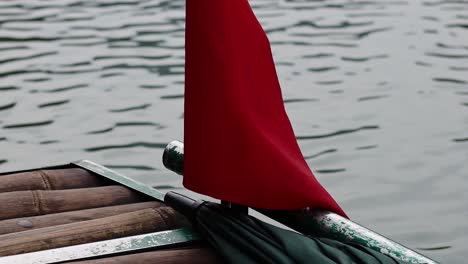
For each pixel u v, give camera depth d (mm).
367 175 9406
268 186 3873
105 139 10523
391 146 10297
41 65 13836
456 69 13805
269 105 3963
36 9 17984
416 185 9156
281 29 16344
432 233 8062
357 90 12625
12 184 5270
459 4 18781
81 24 16656
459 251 7723
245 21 3889
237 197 3889
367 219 8359
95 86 12750
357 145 10344
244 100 3877
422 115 11492
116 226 4527
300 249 3730
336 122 11188
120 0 18891
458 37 15844
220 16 3842
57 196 5062
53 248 4320
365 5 18625
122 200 5148
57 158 9883
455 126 11039
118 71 13547
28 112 11531
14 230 4602
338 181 9250
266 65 3949
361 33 16156
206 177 3924
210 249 4254
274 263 3742
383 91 12586
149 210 4695
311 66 13914
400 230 8117
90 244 4246
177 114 11461
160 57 14328
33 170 5535
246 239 3906
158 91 12484
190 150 3965
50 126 10984
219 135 3881
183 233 4410
